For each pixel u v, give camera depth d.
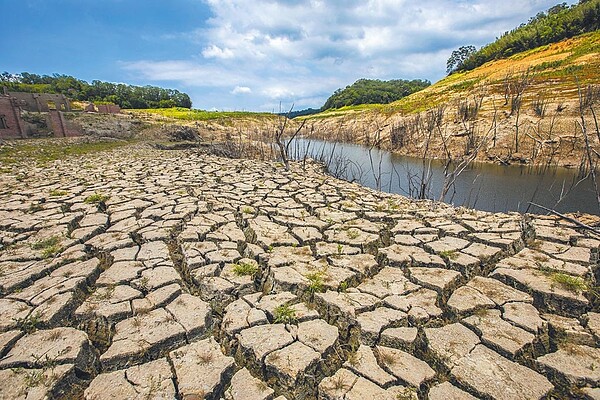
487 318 2.96
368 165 20.48
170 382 2.28
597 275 3.65
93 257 4.19
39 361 2.41
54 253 4.17
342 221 5.62
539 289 3.30
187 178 8.98
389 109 38.41
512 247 4.38
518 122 20.17
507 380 2.32
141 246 4.45
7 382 2.25
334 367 2.56
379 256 4.33
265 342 2.68
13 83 43.00
